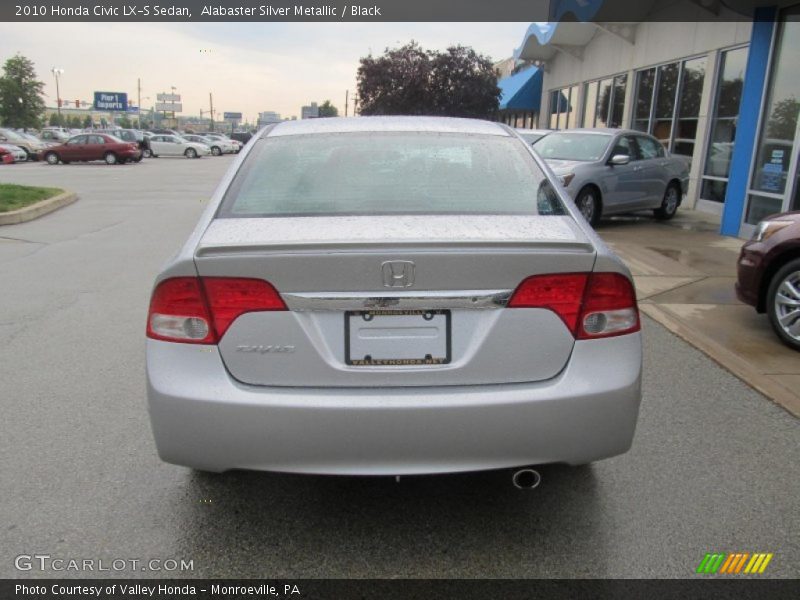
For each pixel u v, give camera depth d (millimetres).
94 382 4375
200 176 25047
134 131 43031
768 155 9367
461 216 2744
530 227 2646
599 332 2492
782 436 3664
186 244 2643
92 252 9109
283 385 2422
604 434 2486
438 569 2590
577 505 3006
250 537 2781
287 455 2400
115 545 2721
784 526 2854
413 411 2357
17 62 64750
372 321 2396
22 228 11406
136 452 3449
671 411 3971
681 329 5508
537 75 25438
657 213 12234
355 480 3221
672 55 14781
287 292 2375
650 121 15969
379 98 28781
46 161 34094
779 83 9109
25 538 2754
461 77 28500
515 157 3264
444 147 3279
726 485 3170
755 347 5086
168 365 2451
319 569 2592
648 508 2984
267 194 2930
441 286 2377
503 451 2428
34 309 6133
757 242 5336
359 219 2689
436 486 3164
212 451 2430
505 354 2432
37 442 3551
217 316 2412
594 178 10500
